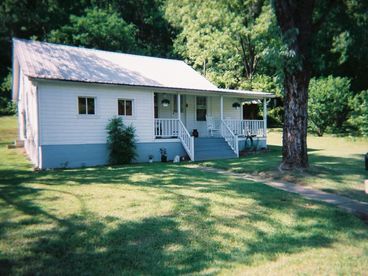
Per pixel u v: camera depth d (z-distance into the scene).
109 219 5.76
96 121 14.72
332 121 28.03
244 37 31.30
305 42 10.88
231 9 30.86
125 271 4.05
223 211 6.38
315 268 4.18
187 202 6.91
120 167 13.30
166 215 6.04
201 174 10.72
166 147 16.86
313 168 11.32
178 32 43.28
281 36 10.74
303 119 11.15
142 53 39.00
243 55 32.62
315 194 8.33
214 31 32.75
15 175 10.80
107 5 42.75
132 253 4.53
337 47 16.20
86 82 13.85
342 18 12.59
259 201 7.18
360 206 7.24
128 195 7.48
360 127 25.61
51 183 8.95
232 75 31.95
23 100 18.83
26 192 7.70
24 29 36.94
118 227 5.40
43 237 4.94
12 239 4.86
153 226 5.48
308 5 10.80
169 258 4.42
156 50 43.22
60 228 5.30
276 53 10.49
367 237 5.39
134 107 15.84
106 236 5.04
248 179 10.20
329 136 27.34
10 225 5.39
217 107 21.42
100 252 4.54
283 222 5.95
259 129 20.89
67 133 13.87
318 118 27.45
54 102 13.53
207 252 4.64
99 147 14.79
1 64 37.81
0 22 36.41
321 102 27.06
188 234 5.21
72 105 14.01
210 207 6.61
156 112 18.88
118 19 37.16
